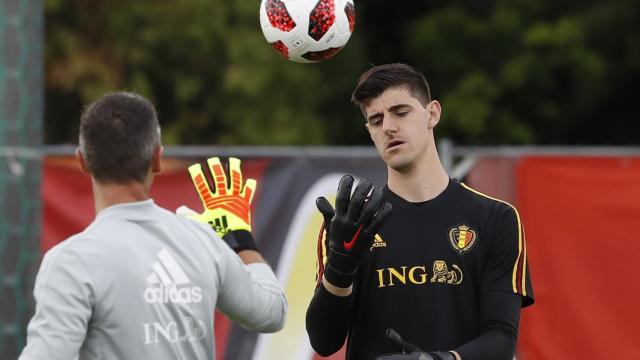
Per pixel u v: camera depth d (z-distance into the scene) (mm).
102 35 44531
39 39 20578
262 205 22531
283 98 44594
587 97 48719
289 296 22484
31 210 20625
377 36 51812
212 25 44094
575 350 22562
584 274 22625
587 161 22734
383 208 13219
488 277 13922
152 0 44656
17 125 20359
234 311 12672
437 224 14047
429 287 13859
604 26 47500
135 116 12211
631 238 22594
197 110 45031
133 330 11648
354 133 48312
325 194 22625
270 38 16453
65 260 11609
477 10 49156
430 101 14422
